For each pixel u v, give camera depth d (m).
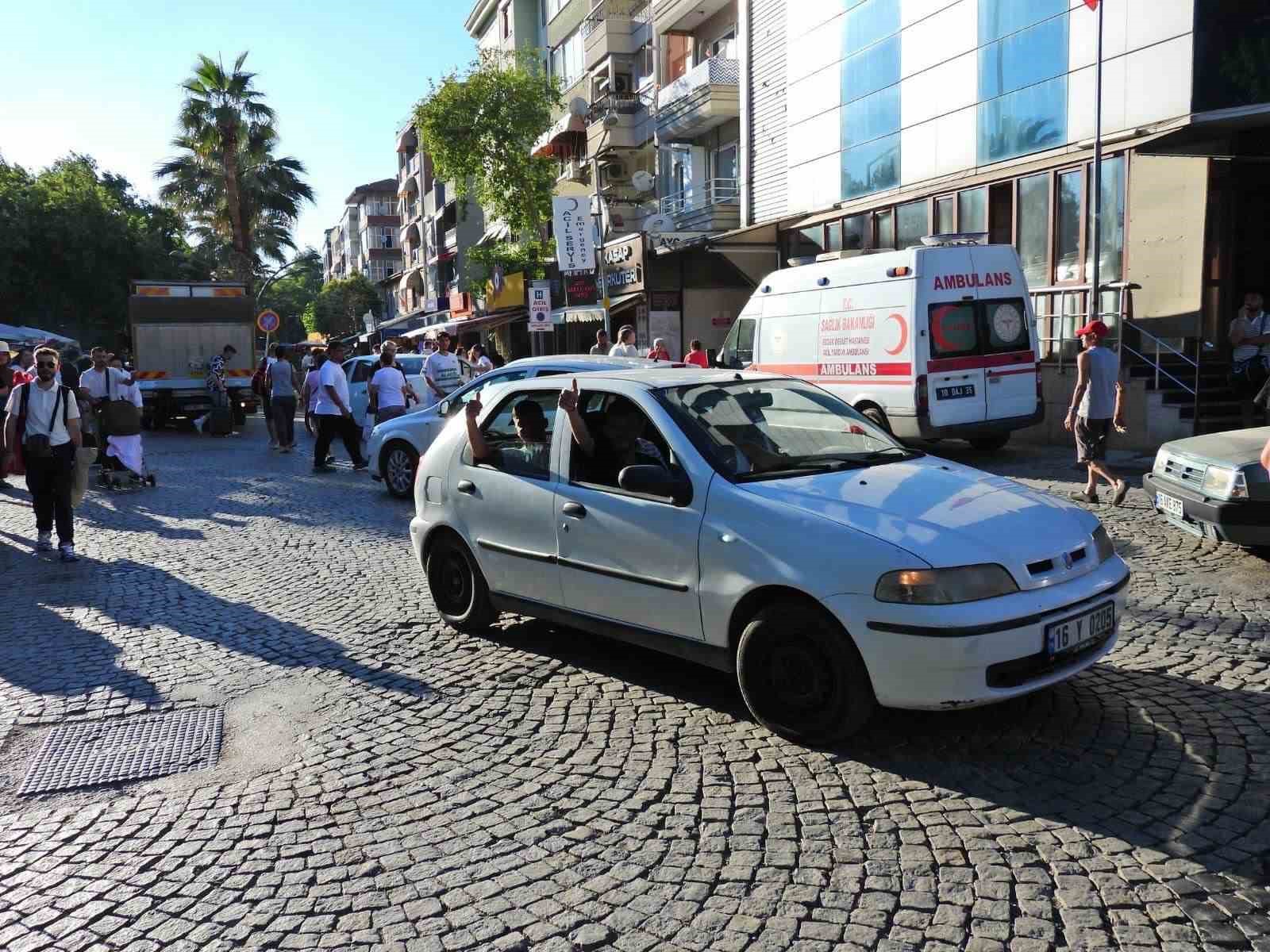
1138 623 5.93
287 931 3.18
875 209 19.66
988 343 12.55
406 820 3.90
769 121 23.22
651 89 30.73
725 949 2.98
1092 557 4.38
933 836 3.57
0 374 13.75
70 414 8.96
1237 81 13.02
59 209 37.16
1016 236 16.41
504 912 3.23
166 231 46.94
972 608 3.93
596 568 5.15
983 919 3.06
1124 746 4.24
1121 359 13.84
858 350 12.88
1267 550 7.45
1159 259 14.45
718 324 24.48
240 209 39.75
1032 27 15.63
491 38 48.16
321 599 7.33
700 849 3.56
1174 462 7.52
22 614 7.17
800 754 4.30
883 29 18.98
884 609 3.98
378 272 107.69
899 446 5.41
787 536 4.30
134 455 13.38
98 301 38.38
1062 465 12.49
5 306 36.88
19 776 4.44
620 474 4.83
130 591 7.77
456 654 5.89
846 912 3.13
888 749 4.29
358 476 14.06
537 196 29.19
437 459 6.27
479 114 28.28
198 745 4.72
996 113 16.52
